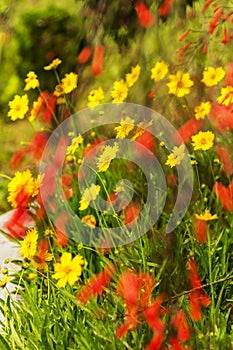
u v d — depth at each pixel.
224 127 5.21
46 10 7.08
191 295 4.35
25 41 7.23
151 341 4.08
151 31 5.36
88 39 5.85
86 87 5.93
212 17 5.10
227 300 4.56
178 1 5.31
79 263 4.06
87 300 4.36
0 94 7.30
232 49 5.30
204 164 5.28
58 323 4.34
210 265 4.48
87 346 4.12
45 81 7.30
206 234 4.73
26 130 7.16
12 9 7.22
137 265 4.66
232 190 4.96
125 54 5.61
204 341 4.17
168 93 5.14
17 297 5.02
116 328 4.21
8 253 5.57
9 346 4.30
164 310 4.25
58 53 7.19
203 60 5.30
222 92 4.97
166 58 5.29
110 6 5.61
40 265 4.48
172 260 4.52
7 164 7.07
